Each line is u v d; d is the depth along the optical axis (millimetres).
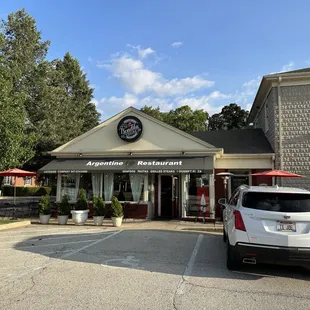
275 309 4492
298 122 15906
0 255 7762
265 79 16406
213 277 6074
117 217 13711
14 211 17312
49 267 6598
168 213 17234
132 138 16344
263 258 5988
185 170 14688
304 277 6223
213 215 15297
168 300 4758
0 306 4426
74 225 14133
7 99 13547
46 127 24875
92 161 16375
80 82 40875
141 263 7055
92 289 5207
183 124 39219
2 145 13445
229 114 50906
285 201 6309
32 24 25422
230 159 17172
